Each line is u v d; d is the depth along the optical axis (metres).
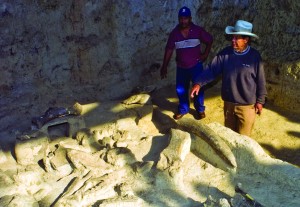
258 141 4.78
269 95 5.45
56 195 3.38
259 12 5.50
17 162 3.97
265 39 5.48
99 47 5.30
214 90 5.95
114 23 5.27
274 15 5.32
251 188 3.26
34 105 5.04
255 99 4.01
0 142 4.41
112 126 4.64
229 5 5.79
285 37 5.25
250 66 3.82
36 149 4.01
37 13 4.75
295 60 5.07
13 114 4.89
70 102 5.29
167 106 5.58
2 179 3.51
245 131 4.22
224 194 3.26
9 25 4.62
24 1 4.63
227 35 3.95
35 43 4.85
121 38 5.38
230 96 4.05
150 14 5.52
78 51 5.17
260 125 5.04
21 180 3.47
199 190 3.35
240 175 3.42
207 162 3.64
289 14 5.15
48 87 5.11
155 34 5.68
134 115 5.04
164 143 3.97
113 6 5.18
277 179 3.28
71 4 4.92
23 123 4.84
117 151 3.75
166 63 5.03
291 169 3.27
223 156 3.49
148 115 5.17
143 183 3.42
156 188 3.36
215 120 5.24
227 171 3.49
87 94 5.41
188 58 4.82
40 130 4.32
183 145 3.61
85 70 5.31
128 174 3.53
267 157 3.44
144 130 5.05
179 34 4.76
